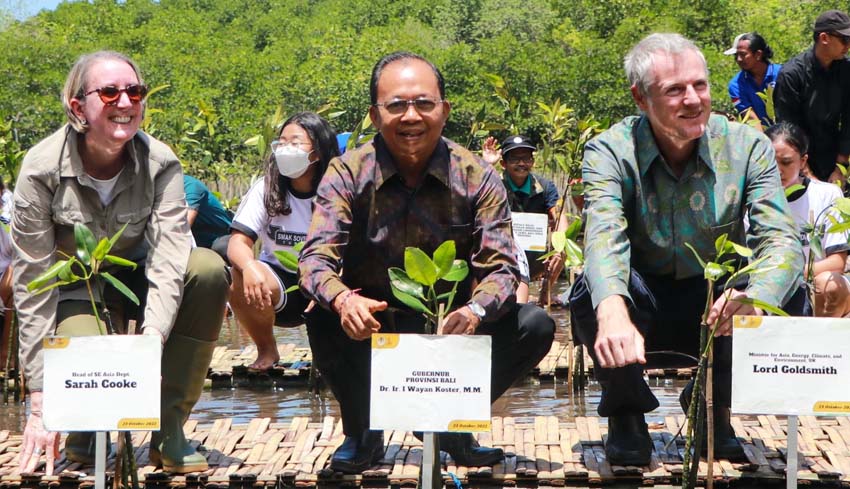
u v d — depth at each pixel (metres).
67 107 3.62
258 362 5.97
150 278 3.70
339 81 37.53
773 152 3.74
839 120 7.45
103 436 3.08
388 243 3.61
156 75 41.22
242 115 33.97
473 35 58.50
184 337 3.81
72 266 3.73
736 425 4.43
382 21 73.81
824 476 3.66
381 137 3.63
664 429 4.37
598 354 3.32
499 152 8.09
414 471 3.80
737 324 3.06
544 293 7.21
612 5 43.03
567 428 4.41
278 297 5.17
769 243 3.55
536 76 34.53
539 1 58.34
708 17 41.22
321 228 3.50
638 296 3.73
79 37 61.56
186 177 6.20
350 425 3.81
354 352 3.71
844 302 5.17
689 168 3.71
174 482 3.77
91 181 3.69
